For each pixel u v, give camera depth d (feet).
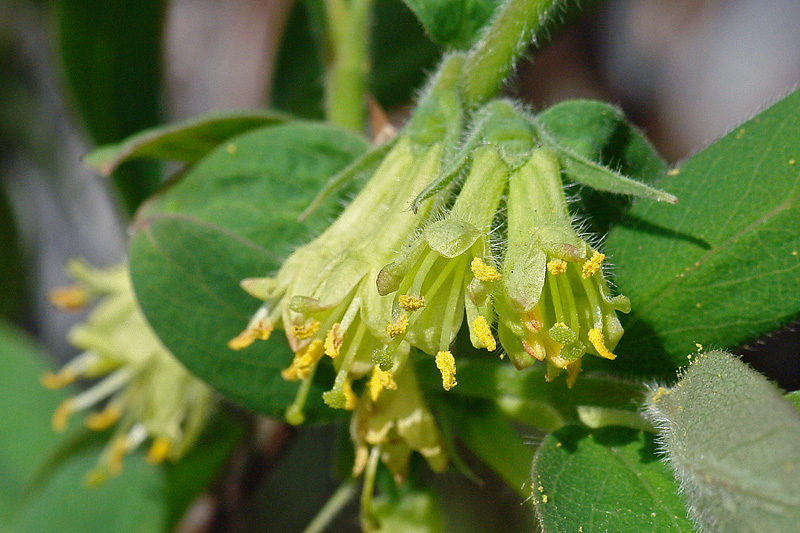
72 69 0.54
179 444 0.49
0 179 0.70
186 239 0.45
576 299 0.40
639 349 0.42
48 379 0.50
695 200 0.42
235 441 0.52
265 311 0.42
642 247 0.42
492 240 0.41
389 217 0.41
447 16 0.45
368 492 0.44
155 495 0.53
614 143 0.44
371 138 0.55
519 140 0.41
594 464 0.40
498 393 0.44
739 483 0.37
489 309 0.40
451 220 0.40
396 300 0.40
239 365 0.45
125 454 0.53
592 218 0.44
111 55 0.55
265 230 0.47
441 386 0.44
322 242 0.42
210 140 0.49
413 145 0.43
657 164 0.45
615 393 0.43
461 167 0.42
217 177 0.47
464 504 0.63
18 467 0.56
